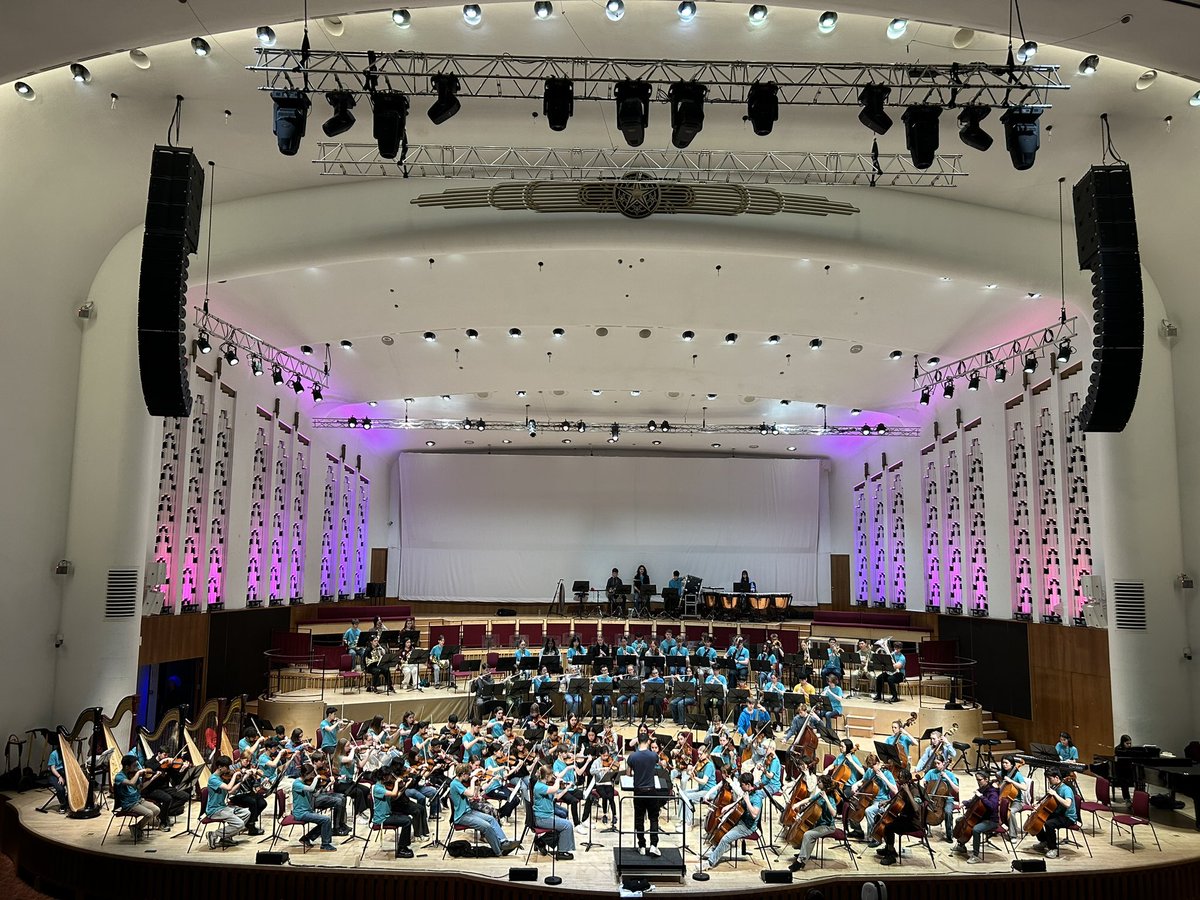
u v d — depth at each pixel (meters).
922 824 12.61
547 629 30.25
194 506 21.39
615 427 31.83
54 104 13.66
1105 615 18.62
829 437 35.66
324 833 12.74
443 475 36.81
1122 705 17.11
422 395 29.02
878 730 21.83
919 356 25.22
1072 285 17.34
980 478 25.16
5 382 15.06
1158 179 15.53
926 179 16.61
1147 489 17.23
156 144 15.00
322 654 23.30
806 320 22.06
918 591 29.03
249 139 15.08
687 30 12.62
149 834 13.13
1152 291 17.70
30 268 15.46
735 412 32.97
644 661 23.41
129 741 16.14
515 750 14.44
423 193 16.83
